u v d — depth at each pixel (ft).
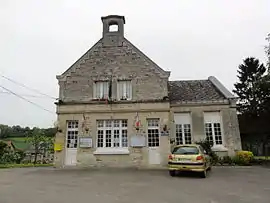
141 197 25.66
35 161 83.15
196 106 62.34
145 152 53.93
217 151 59.31
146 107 55.98
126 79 58.39
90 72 59.47
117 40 61.57
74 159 55.26
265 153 88.79
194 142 59.77
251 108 99.35
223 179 37.35
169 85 74.54
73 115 56.90
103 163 54.08
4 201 23.99
